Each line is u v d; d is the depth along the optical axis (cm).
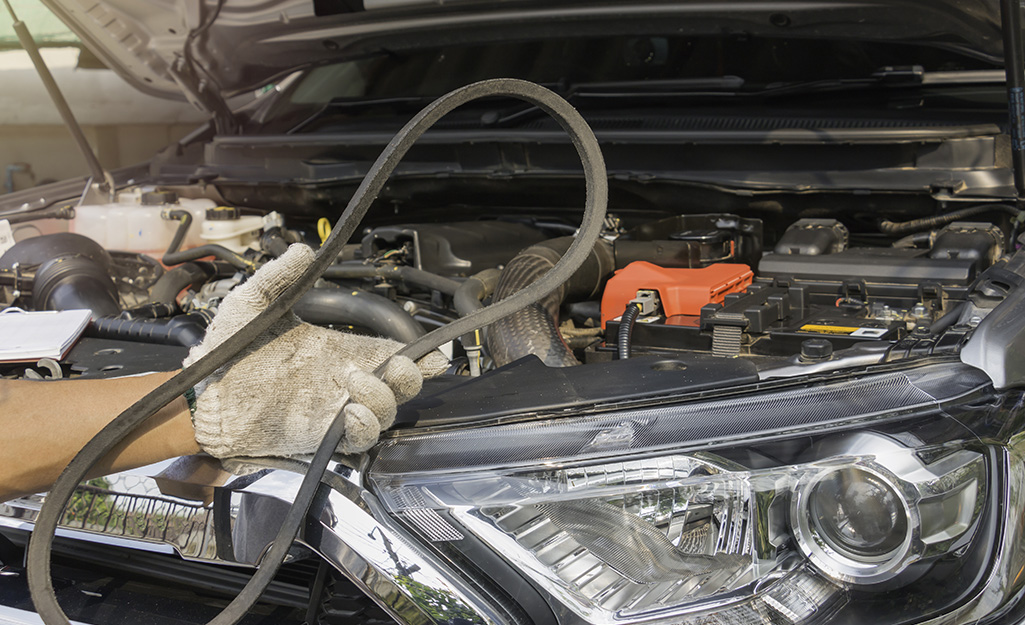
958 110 204
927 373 107
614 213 233
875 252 170
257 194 262
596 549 98
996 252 165
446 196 242
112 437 86
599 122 233
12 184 767
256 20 259
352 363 96
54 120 773
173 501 108
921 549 95
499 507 98
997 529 99
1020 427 104
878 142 186
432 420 106
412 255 198
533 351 142
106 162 788
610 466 99
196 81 287
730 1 207
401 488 100
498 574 97
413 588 95
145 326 163
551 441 102
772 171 200
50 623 88
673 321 147
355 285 197
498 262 209
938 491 96
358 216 84
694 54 242
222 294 197
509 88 85
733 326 135
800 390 106
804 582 99
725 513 99
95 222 236
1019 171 163
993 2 176
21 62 760
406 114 276
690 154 209
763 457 99
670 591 98
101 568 129
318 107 300
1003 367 108
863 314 143
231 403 96
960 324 124
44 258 203
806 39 229
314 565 117
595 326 178
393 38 257
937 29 194
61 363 147
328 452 91
